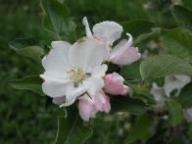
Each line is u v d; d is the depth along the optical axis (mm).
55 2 193
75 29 193
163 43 200
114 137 428
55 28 193
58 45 174
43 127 453
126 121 393
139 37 191
